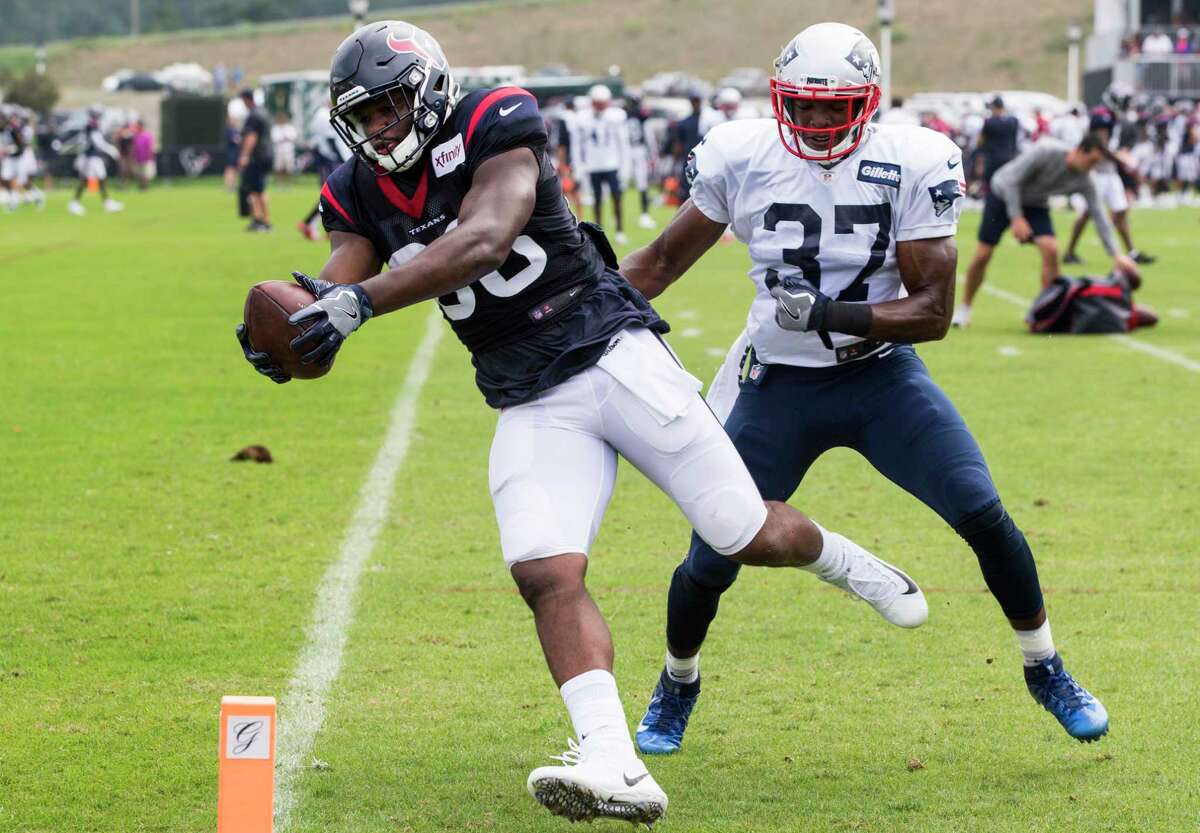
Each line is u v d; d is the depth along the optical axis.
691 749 16.02
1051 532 24.66
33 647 18.94
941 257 15.16
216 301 55.03
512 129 13.16
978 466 15.30
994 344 44.22
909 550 23.67
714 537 14.02
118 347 44.12
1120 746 15.91
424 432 32.50
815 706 17.20
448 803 14.52
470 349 14.06
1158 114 123.31
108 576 22.05
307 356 12.12
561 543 13.27
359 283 12.37
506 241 12.68
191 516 25.50
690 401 13.88
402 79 12.95
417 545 23.84
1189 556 23.27
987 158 80.62
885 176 15.24
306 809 14.34
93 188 137.75
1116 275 46.84
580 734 12.62
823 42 14.95
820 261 15.59
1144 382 38.03
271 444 31.28
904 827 13.96
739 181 15.80
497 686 17.80
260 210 87.94
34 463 29.38
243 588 21.50
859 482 28.39
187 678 17.91
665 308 51.66
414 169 13.42
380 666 18.41
